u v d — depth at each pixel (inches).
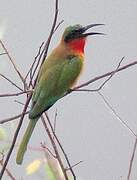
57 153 365.4
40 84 438.0
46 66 452.4
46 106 427.8
